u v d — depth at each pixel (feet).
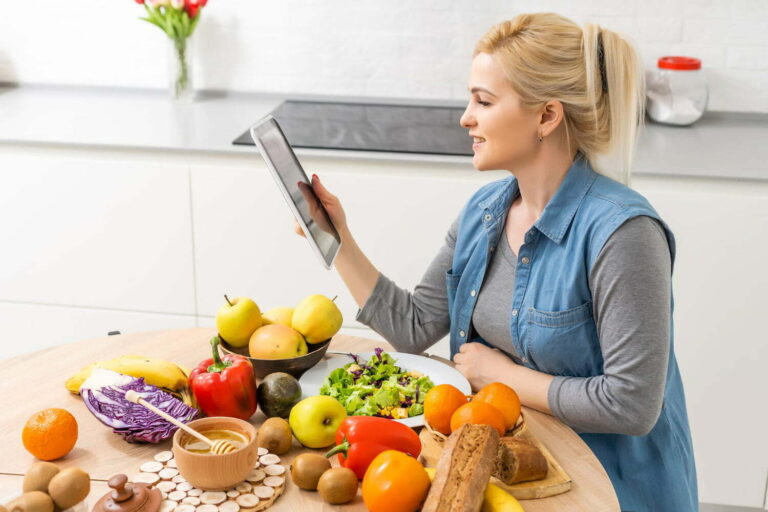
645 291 4.49
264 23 9.98
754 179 7.64
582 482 4.01
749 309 8.02
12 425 4.36
